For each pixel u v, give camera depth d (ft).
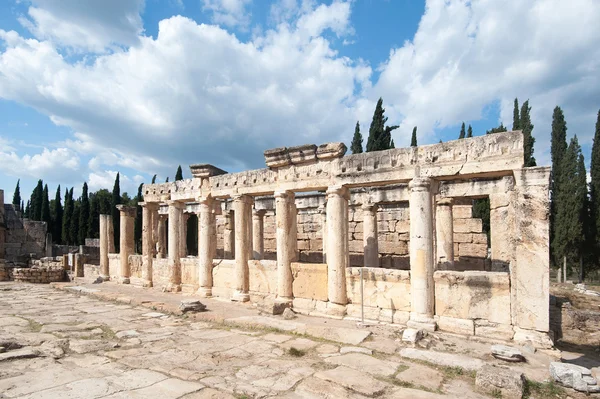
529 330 33.47
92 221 186.19
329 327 36.78
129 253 80.84
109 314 46.93
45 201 189.67
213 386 23.71
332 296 45.44
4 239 123.03
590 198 114.11
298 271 49.83
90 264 97.45
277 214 51.42
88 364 27.78
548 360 29.99
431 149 39.42
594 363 32.76
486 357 29.84
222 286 59.93
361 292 40.78
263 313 46.47
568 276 130.41
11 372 25.68
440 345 32.27
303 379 25.00
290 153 49.98
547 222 33.30
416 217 39.42
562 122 118.11
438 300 39.14
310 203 76.89
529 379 25.35
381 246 72.28
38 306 52.85
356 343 33.17
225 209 86.74
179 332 38.11
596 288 84.38
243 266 55.77
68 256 95.50
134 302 53.88
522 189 34.40
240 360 29.14
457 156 37.83
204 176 61.41
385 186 60.64
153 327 40.24
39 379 24.43
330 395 22.40
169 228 67.31
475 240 63.67
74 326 39.96
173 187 67.36
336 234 45.60
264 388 23.47
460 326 37.14
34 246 129.70
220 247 98.68
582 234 107.86
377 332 36.70
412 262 39.63
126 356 29.76
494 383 23.47
